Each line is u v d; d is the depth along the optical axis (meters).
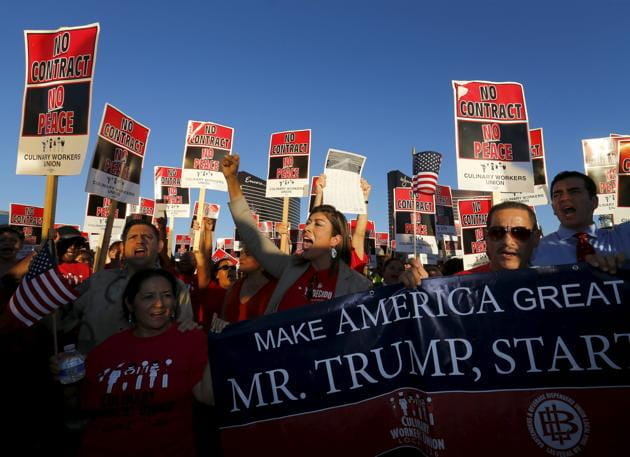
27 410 3.46
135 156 6.44
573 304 2.31
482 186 5.54
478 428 2.23
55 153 4.36
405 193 11.14
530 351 2.28
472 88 5.72
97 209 9.92
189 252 6.46
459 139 5.60
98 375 2.29
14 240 4.48
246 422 2.43
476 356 2.32
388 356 2.44
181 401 2.29
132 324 2.55
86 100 4.36
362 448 2.35
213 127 9.05
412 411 2.36
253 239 3.40
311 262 3.23
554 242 3.18
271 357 2.48
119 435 2.20
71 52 4.49
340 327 2.51
